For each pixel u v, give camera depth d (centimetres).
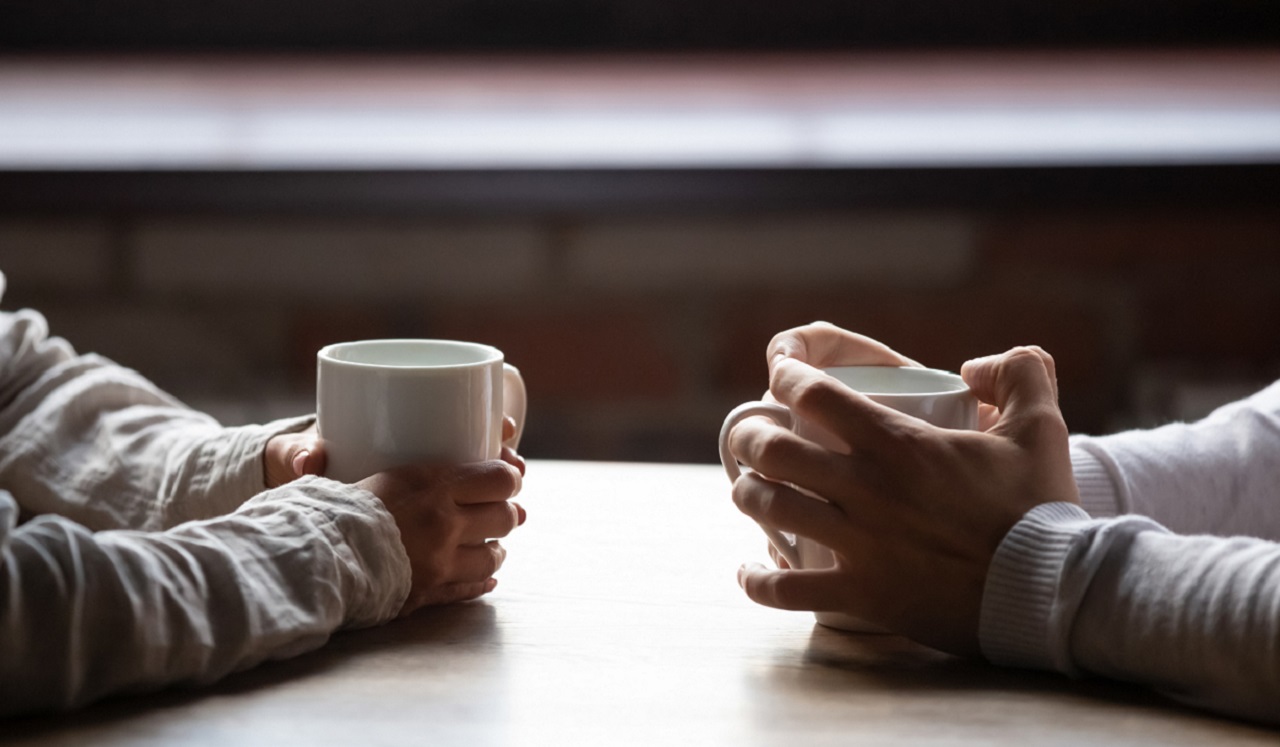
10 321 135
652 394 213
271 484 126
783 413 117
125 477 129
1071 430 213
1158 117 213
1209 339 209
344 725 105
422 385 118
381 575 115
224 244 210
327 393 120
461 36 229
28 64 232
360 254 210
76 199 194
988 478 112
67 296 210
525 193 195
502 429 128
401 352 125
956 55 236
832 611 113
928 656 114
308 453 120
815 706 108
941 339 211
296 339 213
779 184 193
